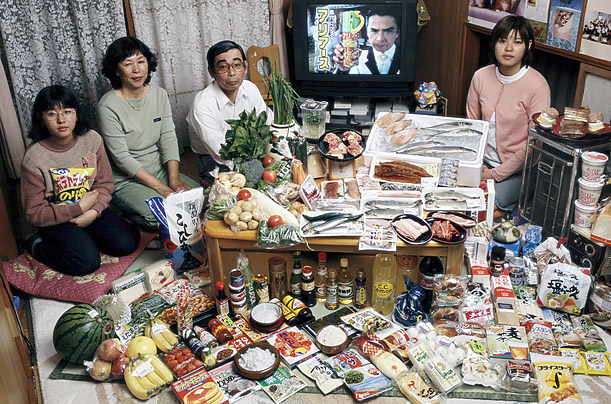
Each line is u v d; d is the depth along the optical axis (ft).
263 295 9.43
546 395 7.66
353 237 8.95
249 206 9.08
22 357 8.05
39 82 13.00
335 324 9.02
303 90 15.10
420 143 10.66
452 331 8.86
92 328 8.33
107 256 10.88
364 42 14.14
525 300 9.34
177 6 13.98
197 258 10.43
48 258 10.32
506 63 10.89
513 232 10.12
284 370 8.26
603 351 8.38
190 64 14.74
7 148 13.25
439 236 8.75
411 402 7.79
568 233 9.94
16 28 12.37
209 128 11.99
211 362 8.33
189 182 12.53
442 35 14.93
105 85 13.48
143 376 7.97
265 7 14.98
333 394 7.97
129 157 11.60
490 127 11.64
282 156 10.43
